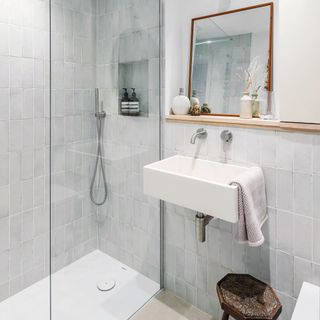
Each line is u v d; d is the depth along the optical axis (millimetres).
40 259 2279
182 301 2102
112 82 1891
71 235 1809
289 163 1520
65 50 1677
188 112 2006
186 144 1933
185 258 2057
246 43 1791
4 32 1893
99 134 1897
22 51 2000
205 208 1455
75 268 1832
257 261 1710
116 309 1956
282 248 1605
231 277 1669
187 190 1515
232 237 1795
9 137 1999
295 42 1407
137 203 2090
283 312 1652
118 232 2049
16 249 2121
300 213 1519
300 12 1377
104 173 1941
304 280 1551
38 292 2182
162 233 2182
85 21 1762
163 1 1968
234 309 1437
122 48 1908
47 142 2236
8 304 2057
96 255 1950
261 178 1562
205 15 1965
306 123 1430
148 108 2031
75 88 1747
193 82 2051
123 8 1881
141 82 1988
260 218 1538
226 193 1368
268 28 1702
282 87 1476
